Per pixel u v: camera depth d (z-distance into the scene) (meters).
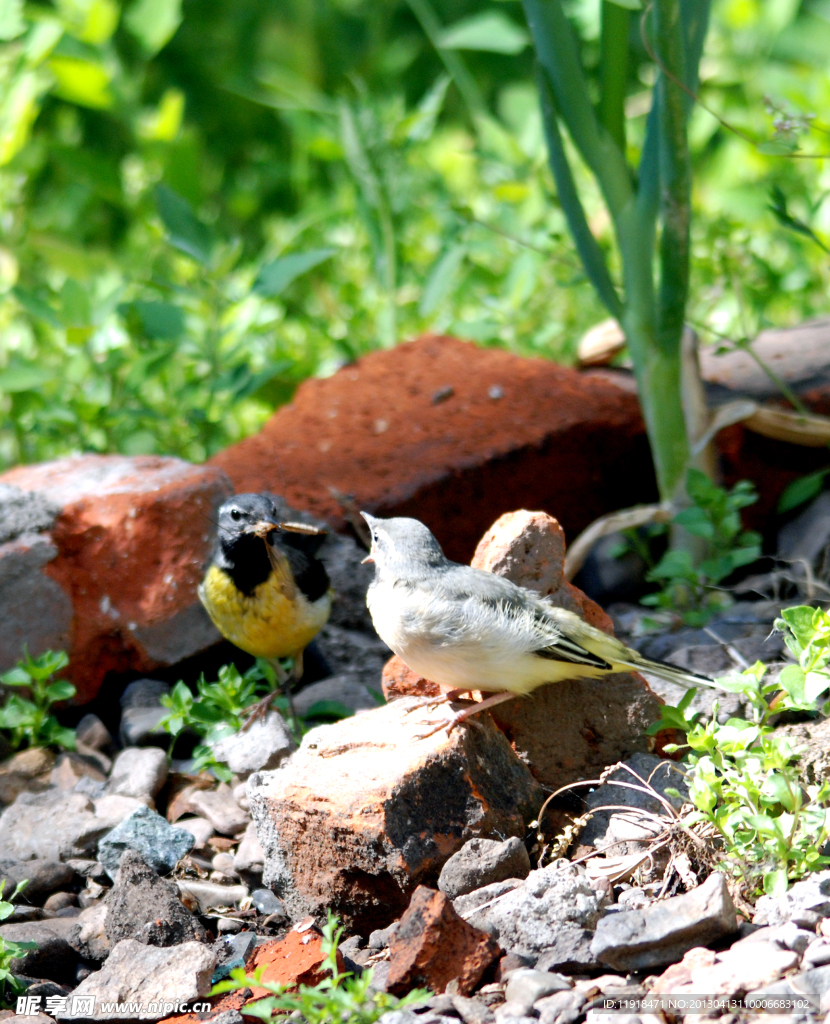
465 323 14.68
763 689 6.75
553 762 7.17
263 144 24.22
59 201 19.97
